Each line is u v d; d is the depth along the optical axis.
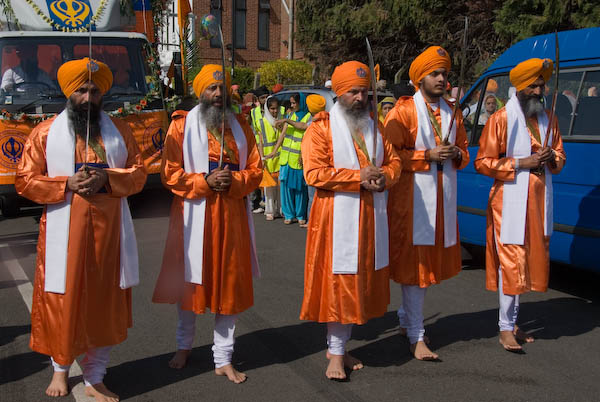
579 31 5.61
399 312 4.64
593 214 5.23
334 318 3.80
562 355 4.30
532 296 5.69
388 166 3.97
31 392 3.65
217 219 3.76
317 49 16.62
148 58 8.86
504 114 4.34
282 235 8.10
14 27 8.65
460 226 6.53
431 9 13.73
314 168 3.80
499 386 3.82
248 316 5.04
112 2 8.80
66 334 3.34
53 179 3.34
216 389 3.75
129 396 3.65
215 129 3.81
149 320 4.89
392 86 8.52
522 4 11.12
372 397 3.67
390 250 4.29
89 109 3.26
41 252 3.45
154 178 8.52
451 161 4.30
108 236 3.44
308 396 3.67
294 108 8.72
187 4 9.59
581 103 5.43
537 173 4.28
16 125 7.83
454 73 14.59
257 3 26.61
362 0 15.29
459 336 4.65
